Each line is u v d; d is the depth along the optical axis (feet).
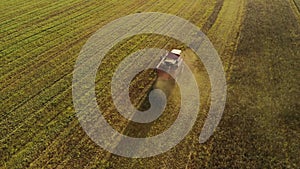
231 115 53.11
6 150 43.93
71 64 65.67
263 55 72.84
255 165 43.73
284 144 47.11
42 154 43.70
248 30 86.28
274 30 86.28
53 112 51.60
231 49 76.13
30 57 67.51
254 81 62.64
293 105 55.42
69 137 46.80
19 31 78.59
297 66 68.13
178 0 109.09
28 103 53.36
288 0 113.19
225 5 106.42
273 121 51.67
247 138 48.24
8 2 96.53
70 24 84.64
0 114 50.42
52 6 96.37
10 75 60.95
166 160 44.29
